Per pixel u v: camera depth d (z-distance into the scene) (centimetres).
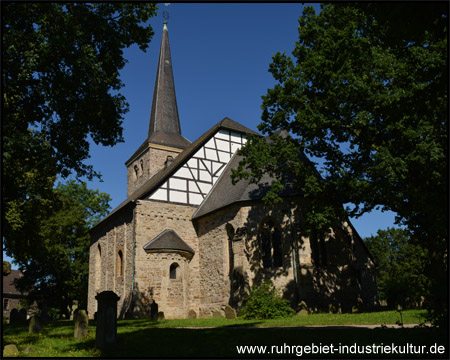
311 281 1875
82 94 1507
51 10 1333
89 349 945
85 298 3894
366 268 2231
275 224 2075
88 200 4247
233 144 2888
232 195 2308
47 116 1506
